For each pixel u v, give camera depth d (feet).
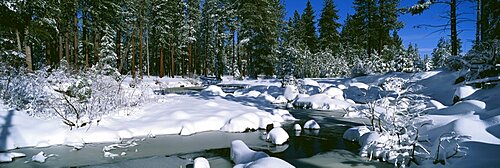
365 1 96.07
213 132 31.96
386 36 110.52
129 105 36.58
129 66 148.25
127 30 107.86
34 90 32.17
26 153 23.35
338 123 36.99
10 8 49.03
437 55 100.89
